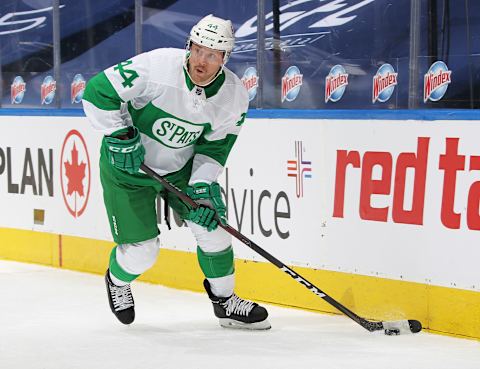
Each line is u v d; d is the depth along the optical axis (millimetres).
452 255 10141
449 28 13672
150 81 9633
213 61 9359
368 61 14438
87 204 14625
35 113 15398
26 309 11812
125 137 9695
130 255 10422
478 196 9891
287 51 14930
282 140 11867
